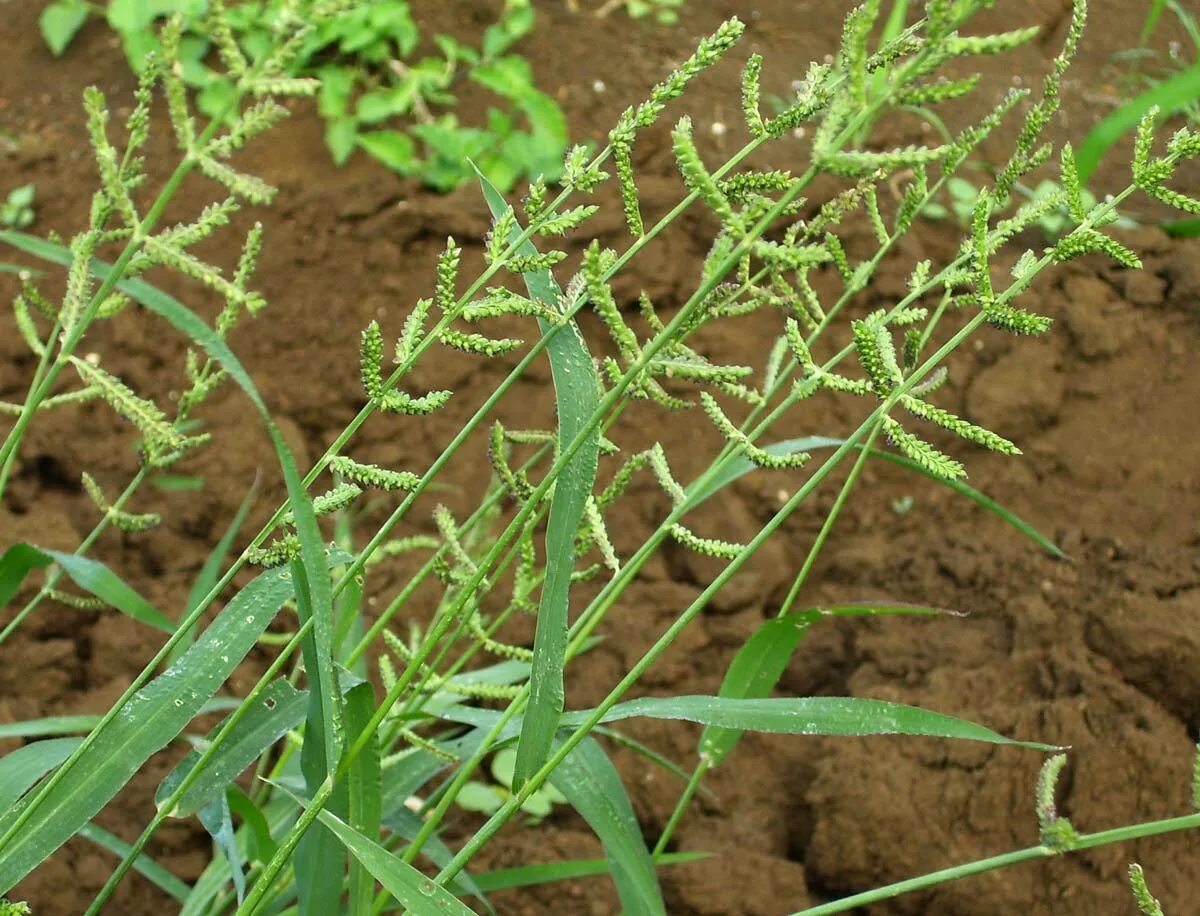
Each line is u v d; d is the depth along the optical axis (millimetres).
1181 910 1087
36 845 696
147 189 1761
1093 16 2164
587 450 714
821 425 1550
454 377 1578
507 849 1154
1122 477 1488
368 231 1702
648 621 1344
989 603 1315
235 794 801
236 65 598
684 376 702
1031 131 742
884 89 598
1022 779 1134
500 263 688
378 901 760
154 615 861
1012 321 670
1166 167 672
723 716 734
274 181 1766
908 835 1122
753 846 1162
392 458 1527
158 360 1559
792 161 1789
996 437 659
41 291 1612
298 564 710
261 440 1479
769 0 2166
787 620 826
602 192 1727
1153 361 1575
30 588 1299
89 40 2010
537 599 1331
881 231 803
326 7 595
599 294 644
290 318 1612
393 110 1847
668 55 2033
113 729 706
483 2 2086
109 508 890
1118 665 1209
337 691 659
